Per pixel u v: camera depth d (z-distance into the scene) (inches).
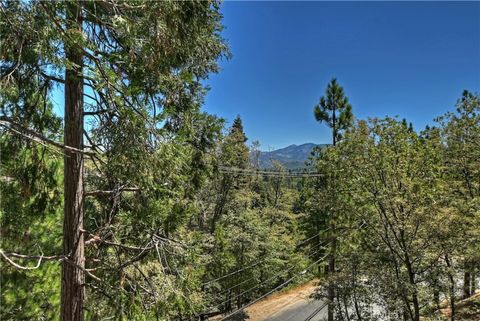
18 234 233.3
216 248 735.1
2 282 237.6
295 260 879.1
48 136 207.6
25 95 175.0
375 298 404.8
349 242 489.7
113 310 205.2
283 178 1290.6
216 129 270.5
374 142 437.4
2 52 141.7
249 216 856.9
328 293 466.0
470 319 469.4
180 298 203.0
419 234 394.6
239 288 799.1
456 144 594.6
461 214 399.5
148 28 161.3
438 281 390.3
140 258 216.1
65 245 205.8
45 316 258.8
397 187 411.2
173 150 179.2
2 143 189.0
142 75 172.9
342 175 465.4
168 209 208.5
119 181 201.0
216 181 852.0
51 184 226.1
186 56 210.5
